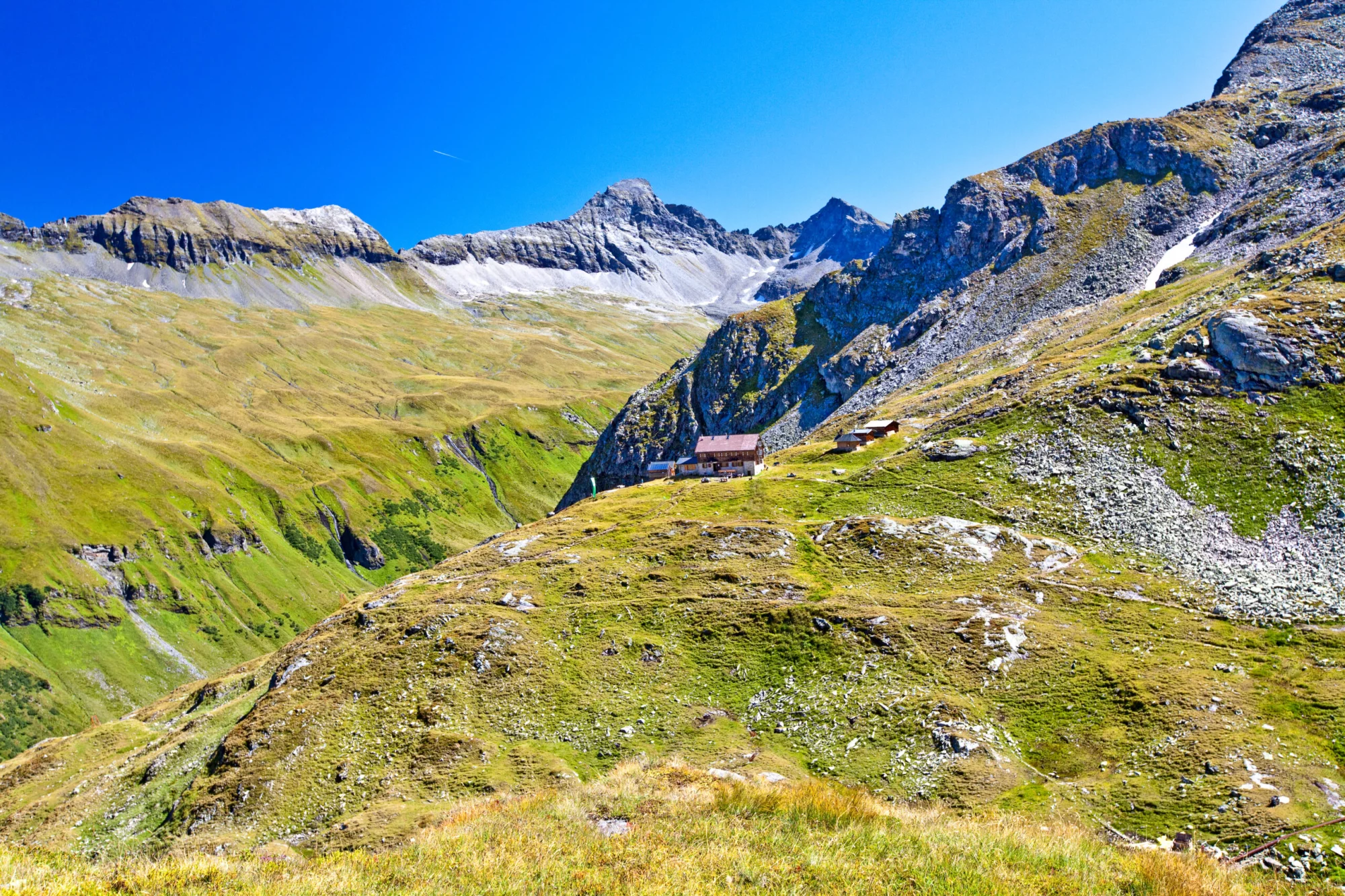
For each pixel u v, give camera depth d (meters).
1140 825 48.44
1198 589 79.44
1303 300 113.75
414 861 25.41
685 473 154.88
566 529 127.88
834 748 66.69
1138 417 107.12
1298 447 93.19
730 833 28.31
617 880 23.64
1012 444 113.94
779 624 85.56
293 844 67.25
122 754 108.62
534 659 88.38
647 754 71.25
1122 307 180.62
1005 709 66.31
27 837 86.44
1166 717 59.38
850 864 25.34
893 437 144.88
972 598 82.44
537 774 70.44
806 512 115.69
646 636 89.69
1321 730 54.41
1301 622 69.69
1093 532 93.50
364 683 89.94
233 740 86.94
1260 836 43.84
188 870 23.28
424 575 122.69
